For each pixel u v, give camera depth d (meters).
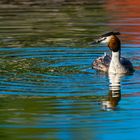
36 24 26.28
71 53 20.53
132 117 13.23
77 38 23.08
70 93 15.16
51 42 22.38
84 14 28.92
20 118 13.27
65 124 12.80
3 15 29.11
